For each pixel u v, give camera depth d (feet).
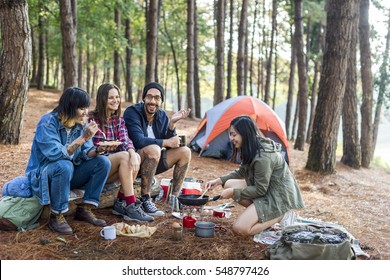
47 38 67.00
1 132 22.38
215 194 18.62
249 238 12.76
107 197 14.46
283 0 60.29
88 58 75.00
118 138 14.11
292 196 12.73
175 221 14.08
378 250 12.81
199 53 70.54
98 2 45.65
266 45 70.64
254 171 12.64
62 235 11.98
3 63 22.26
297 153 38.11
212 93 116.16
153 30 36.60
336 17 25.09
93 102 48.62
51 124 12.11
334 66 25.54
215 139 28.09
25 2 21.89
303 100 43.57
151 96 14.98
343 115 35.12
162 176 21.06
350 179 26.99
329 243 10.88
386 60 42.45
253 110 28.19
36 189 11.87
